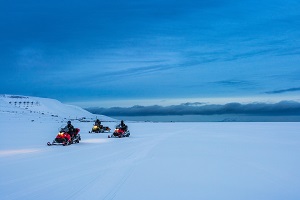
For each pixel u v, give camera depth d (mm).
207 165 14805
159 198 9047
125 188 10141
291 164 15133
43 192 9438
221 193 9688
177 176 12164
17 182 10789
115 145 25172
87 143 27312
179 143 26953
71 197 8914
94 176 11969
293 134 39562
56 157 17344
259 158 17203
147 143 27141
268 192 9836
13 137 33281
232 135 38125
